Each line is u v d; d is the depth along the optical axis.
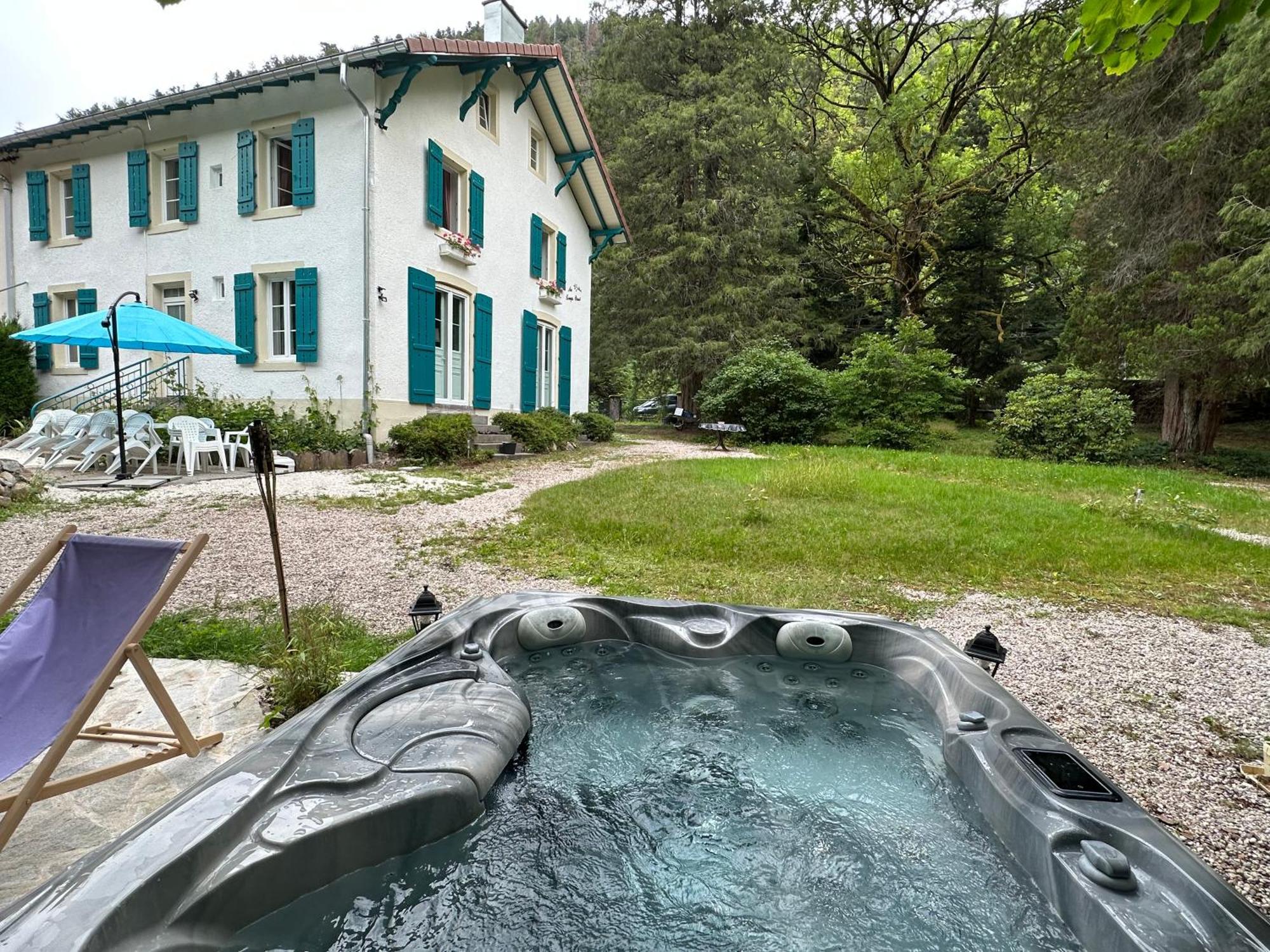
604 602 3.42
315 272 9.75
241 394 10.45
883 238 22.34
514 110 13.02
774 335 19.45
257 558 5.02
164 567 2.26
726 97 18.39
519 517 6.72
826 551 5.64
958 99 20.75
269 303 10.41
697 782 2.30
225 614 3.88
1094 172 14.74
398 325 10.16
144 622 2.06
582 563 5.14
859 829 2.05
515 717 2.36
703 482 9.01
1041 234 21.53
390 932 1.62
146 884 1.33
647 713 2.75
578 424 15.23
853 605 4.40
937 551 5.76
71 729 1.86
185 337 8.05
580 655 3.29
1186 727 2.91
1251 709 3.08
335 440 9.44
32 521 5.76
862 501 8.04
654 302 19.56
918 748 2.49
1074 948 1.55
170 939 1.34
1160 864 1.58
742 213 19.06
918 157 20.69
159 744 2.32
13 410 11.57
